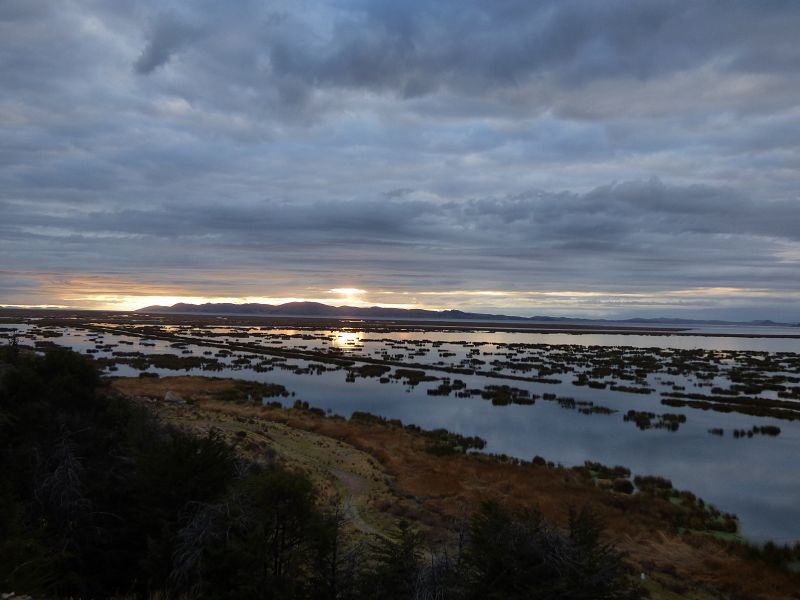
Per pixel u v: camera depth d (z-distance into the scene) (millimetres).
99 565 11812
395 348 106938
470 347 115500
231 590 9914
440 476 23516
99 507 12727
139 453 13875
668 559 15805
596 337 185875
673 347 134250
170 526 11547
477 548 11000
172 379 49812
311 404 43750
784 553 16469
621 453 30812
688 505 21297
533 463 27062
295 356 83188
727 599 13695
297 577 11383
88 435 14789
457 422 38781
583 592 9812
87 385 17031
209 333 138750
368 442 29578
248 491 11758
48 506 12148
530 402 46719
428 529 17188
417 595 10070
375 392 51094
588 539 11375
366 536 16016
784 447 32719
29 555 9586
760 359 98062
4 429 13734
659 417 41531
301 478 11367
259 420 33438
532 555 10391
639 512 19984
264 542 10438
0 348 21234
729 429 37812
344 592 10727
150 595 10094
